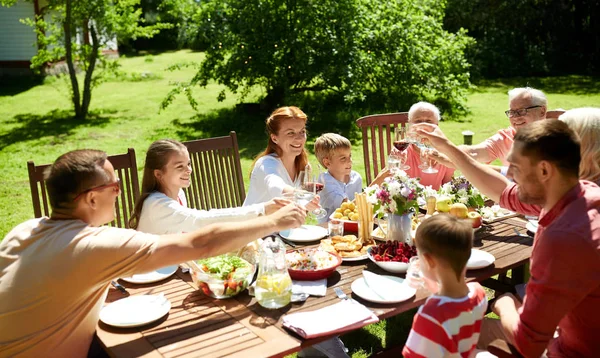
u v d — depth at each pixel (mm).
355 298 2234
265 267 2199
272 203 2693
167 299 2311
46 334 1938
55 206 2016
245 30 9695
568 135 1855
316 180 2957
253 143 8773
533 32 19141
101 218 2100
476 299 1900
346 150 3711
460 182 3086
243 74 10000
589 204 1831
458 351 1830
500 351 1940
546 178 1883
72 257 1884
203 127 10039
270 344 1910
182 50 26938
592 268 1743
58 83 16391
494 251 2711
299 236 2957
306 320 2023
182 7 10586
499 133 4203
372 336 3439
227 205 4059
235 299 2289
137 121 10758
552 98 12828
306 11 9477
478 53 17156
